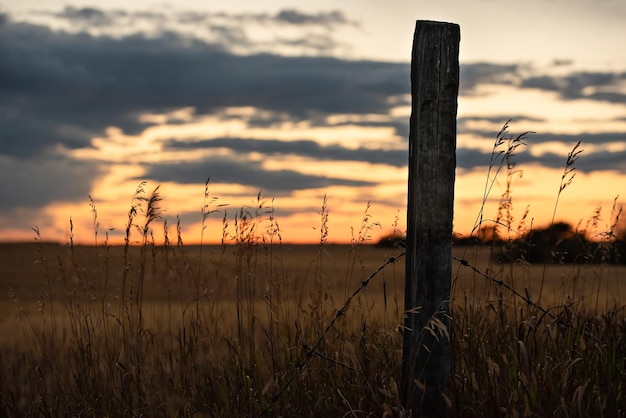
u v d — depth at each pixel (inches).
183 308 270.1
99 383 250.4
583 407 199.9
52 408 235.0
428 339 208.5
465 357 221.8
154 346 266.7
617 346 222.8
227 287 278.8
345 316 247.8
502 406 201.0
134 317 261.3
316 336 243.9
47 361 261.0
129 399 237.8
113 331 272.7
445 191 211.3
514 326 233.6
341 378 227.8
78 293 264.1
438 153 211.0
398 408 189.3
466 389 212.5
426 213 210.7
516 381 203.3
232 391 232.4
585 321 231.8
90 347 250.4
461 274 251.1
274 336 256.2
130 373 245.3
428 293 210.2
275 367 237.1
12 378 267.3
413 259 211.3
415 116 212.2
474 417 203.6
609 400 199.2
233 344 259.6
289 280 258.2
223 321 279.3
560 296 255.1
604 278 267.9
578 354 215.0
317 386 227.1
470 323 235.8
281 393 217.6
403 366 212.5
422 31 211.3
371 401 212.8
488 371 209.5
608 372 207.0
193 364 250.7
